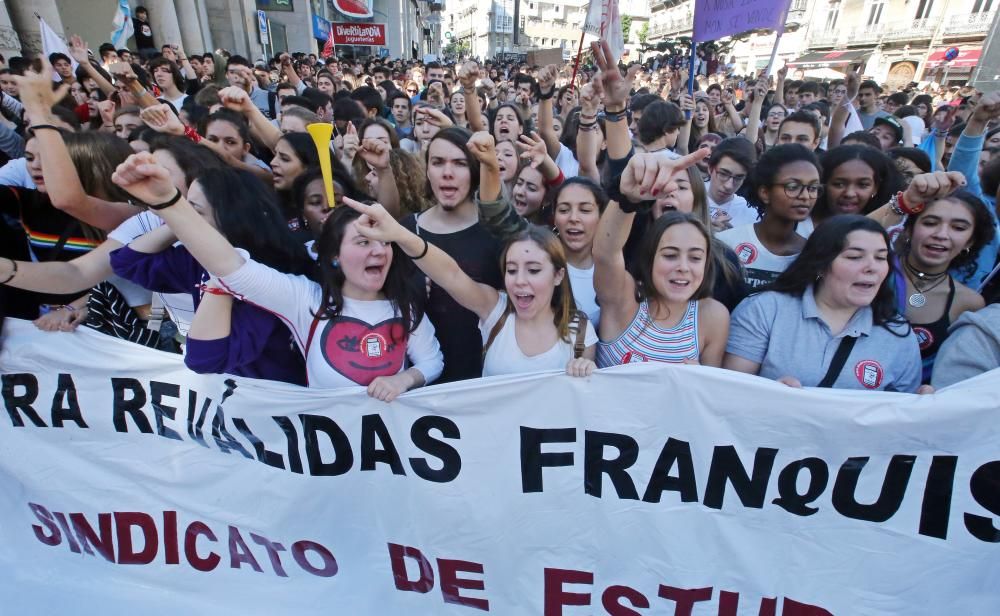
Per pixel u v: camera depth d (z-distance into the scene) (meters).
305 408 1.81
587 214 2.25
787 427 1.61
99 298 2.15
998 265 2.16
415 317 1.87
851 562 1.67
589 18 3.23
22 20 7.52
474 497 1.83
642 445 1.72
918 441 1.55
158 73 5.85
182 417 1.91
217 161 2.25
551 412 1.73
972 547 1.58
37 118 1.82
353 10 22.69
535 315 1.90
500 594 1.91
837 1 32.88
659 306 1.88
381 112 5.95
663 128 3.56
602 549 1.81
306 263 1.92
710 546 1.75
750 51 37.62
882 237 1.67
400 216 2.90
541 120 4.24
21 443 1.99
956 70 27.02
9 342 1.89
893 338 1.77
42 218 2.12
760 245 2.51
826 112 6.14
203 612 2.03
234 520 1.97
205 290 1.65
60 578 2.08
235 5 14.95
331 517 1.93
